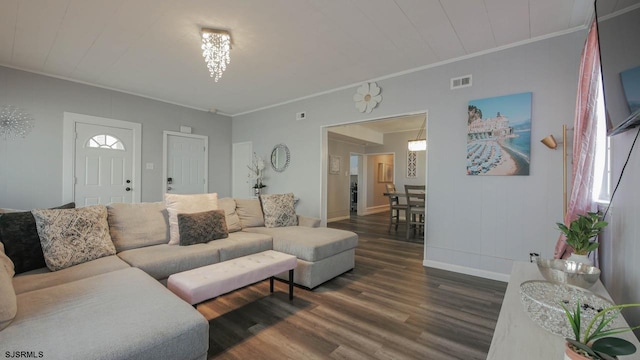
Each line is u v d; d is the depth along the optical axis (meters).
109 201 4.60
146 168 5.03
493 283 2.97
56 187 4.09
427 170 3.55
